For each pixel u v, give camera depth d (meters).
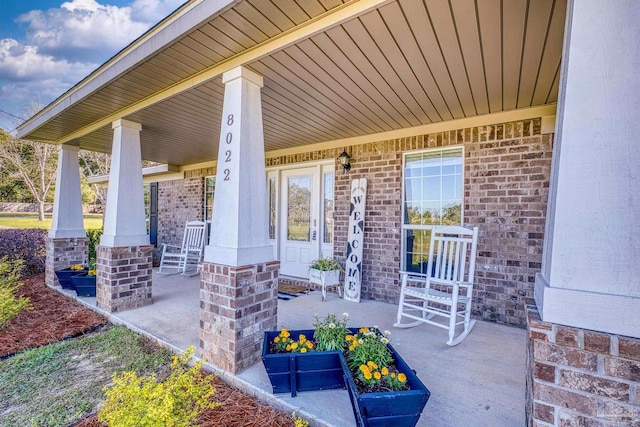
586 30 1.19
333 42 2.12
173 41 2.19
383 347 2.03
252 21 1.97
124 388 1.48
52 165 16.34
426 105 3.26
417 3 1.75
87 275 4.33
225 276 2.31
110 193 3.74
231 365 2.26
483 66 2.45
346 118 3.69
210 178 6.86
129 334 3.01
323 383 2.07
